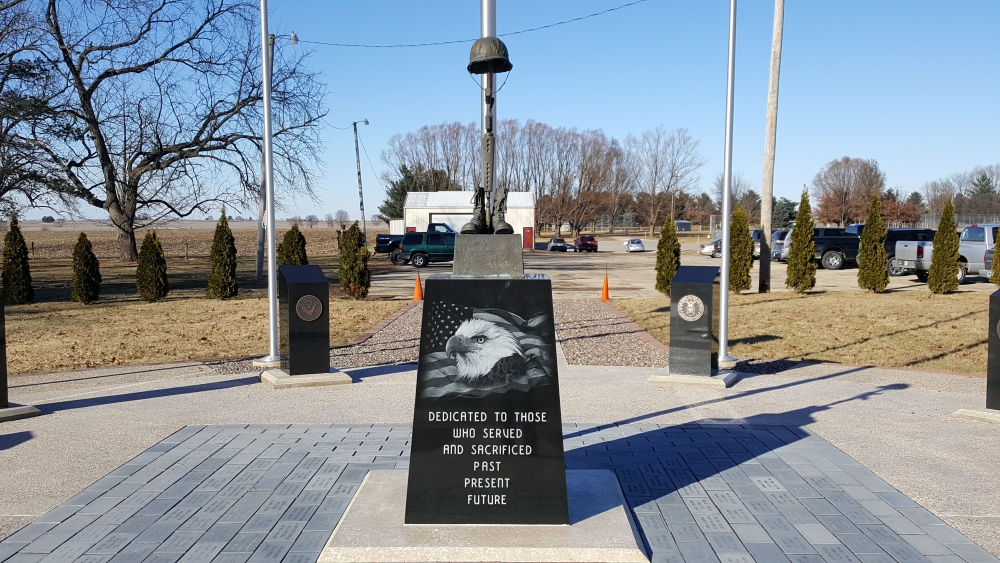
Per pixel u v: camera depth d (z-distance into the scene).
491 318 4.34
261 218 27.30
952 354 10.86
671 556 4.10
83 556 4.09
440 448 4.34
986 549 4.17
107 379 9.16
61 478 5.43
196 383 8.91
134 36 30.25
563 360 10.56
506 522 4.34
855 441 6.39
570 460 5.81
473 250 4.60
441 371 4.34
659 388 8.59
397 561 3.98
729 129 9.57
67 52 29.11
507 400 4.33
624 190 96.12
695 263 37.41
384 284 26.72
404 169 88.75
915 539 4.31
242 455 5.94
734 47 9.45
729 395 8.23
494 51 5.08
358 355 10.96
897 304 17.05
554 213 90.00
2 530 4.47
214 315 16.36
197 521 4.58
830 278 26.80
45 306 18.48
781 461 5.80
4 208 24.16
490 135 5.12
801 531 4.43
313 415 7.30
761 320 14.91
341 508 4.80
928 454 6.01
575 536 4.18
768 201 20.33
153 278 19.64
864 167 94.38
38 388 8.62
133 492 5.11
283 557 4.08
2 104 23.20
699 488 5.19
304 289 8.72
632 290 23.58
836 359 10.62
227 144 32.62
